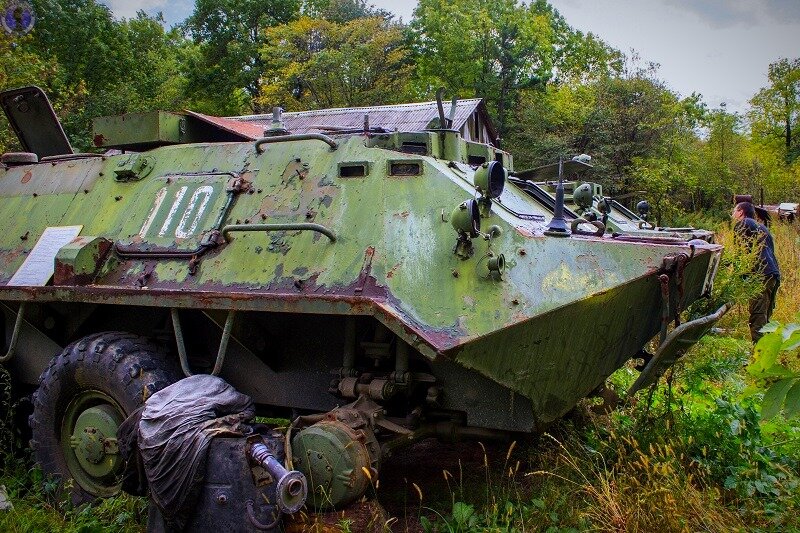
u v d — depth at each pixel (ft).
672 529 13.10
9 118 24.72
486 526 13.97
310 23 76.18
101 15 70.03
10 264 19.27
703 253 14.85
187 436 13.41
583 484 15.12
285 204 16.16
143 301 15.87
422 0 82.12
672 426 17.16
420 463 18.85
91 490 16.56
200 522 13.29
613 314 14.38
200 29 91.91
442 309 13.42
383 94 73.36
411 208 14.85
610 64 82.74
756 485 15.15
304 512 13.34
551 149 68.59
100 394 16.58
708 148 78.89
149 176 18.89
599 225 15.81
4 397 19.75
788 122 83.10
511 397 14.24
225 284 15.61
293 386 16.60
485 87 75.56
